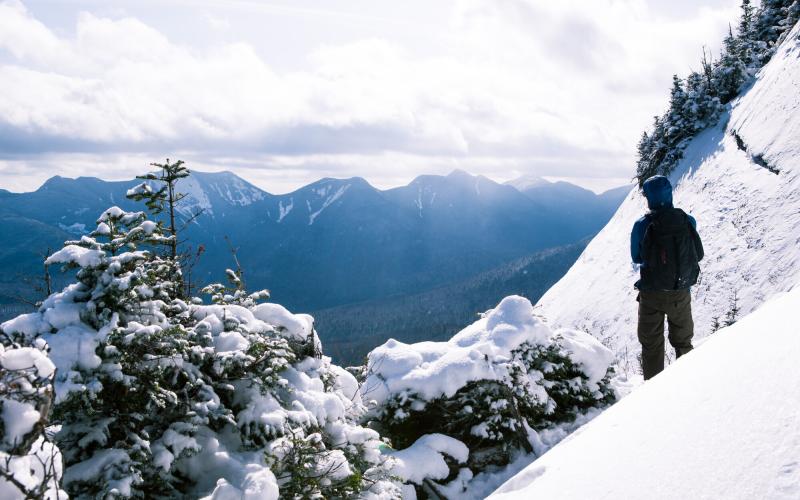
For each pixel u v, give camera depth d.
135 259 4.12
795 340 1.46
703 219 26.61
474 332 8.01
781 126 24.53
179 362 4.21
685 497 1.09
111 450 3.71
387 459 5.30
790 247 18.70
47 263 3.94
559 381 7.65
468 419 7.02
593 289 34.97
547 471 2.04
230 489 3.70
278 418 4.51
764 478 0.99
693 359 2.09
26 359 2.22
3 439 2.06
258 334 5.17
